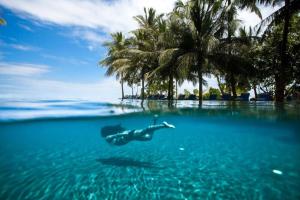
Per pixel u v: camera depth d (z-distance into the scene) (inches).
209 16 786.8
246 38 815.7
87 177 287.1
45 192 237.8
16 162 400.8
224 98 908.6
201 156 485.7
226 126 611.8
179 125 681.0
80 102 682.2
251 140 833.5
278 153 680.4
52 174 302.4
